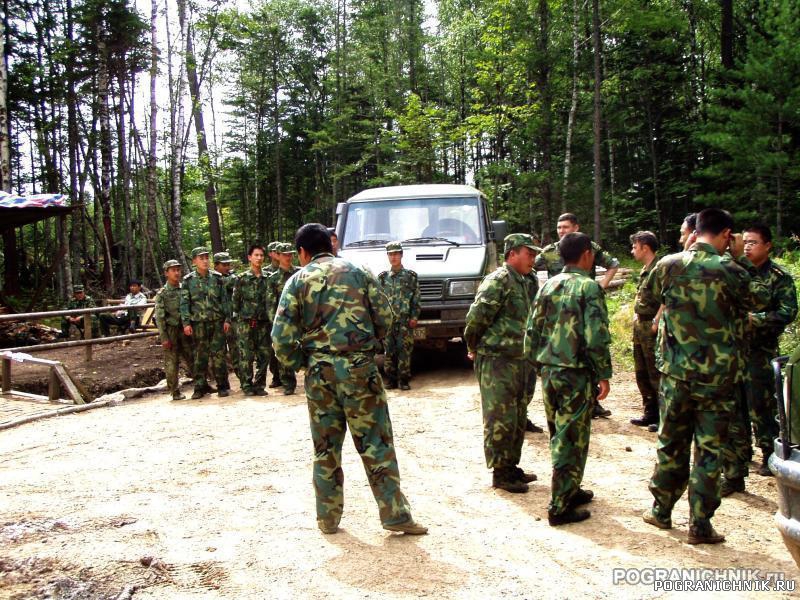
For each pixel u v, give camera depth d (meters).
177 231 24.17
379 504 4.16
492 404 4.95
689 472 4.14
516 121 28.34
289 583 3.54
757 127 17.14
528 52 25.59
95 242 31.02
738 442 4.79
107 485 5.36
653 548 3.92
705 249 3.98
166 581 3.58
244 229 47.31
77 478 5.57
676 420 4.04
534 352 4.52
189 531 4.31
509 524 4.36
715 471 3.88
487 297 4.87
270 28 40.22
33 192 31.72
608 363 4.21
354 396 4.11
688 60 29.02
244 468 5.74
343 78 40.88
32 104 26.86
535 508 4.63
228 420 7.65
